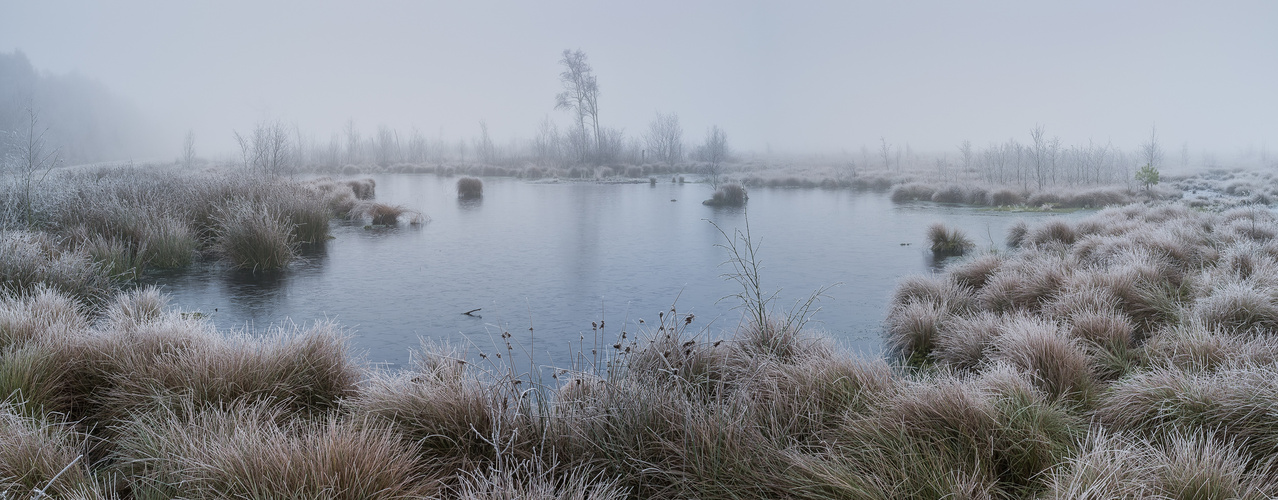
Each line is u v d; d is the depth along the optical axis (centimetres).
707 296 813
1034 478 277
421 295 806
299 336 430
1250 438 302
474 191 2520
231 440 284
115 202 1054
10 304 504
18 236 756
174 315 511
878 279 919
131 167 1791
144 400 361
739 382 381
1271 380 326
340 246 1208
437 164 5256
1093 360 459
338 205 1712
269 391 374
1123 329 500
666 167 5031
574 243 1272
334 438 273
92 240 930
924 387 332
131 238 973
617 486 288
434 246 1216
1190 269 736
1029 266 741
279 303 755
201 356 394
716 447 293
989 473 276
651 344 404
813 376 375
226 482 260
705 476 283
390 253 1134
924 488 256
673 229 1501
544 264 1037
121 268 858
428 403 336
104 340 427
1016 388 338
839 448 300
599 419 317
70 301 576
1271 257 766
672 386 368
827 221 1681
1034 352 425
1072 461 268
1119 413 340
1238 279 611
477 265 1020
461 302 771
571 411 324
